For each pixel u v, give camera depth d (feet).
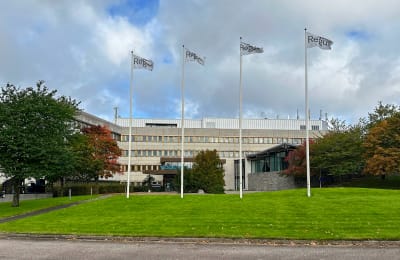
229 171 297.94
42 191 173.78
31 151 109.50
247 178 269.44
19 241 61.87
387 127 174.29
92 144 182.19
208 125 331.57
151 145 295.89
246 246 55.47
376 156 169.17
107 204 103.60
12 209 108.17
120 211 92.58
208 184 183.73
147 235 63.10
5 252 50.65
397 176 209.15
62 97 124.77
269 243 57.93
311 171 200.75
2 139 108.17
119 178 286.87
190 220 75.56
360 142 191.31
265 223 70.38
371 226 66.13
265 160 246.88
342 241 57.41
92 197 151.33
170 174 251.19
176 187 192.65
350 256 46.73
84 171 179.52
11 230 70.90
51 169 113.50
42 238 64.95
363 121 214.69
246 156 271.49
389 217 73.15
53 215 90.02
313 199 96.78
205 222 73.00
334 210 80.69
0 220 87.97
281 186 221.25
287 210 82.12
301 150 201.67
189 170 190.80
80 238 64.18
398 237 58.39
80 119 229.04
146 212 88.79
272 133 305.94
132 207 97.45
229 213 81.51
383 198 96.58
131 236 62.95
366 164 184.75
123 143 292.61
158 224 72.84
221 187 185.47
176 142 297.74
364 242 56.95
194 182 184.14
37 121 113.80
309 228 65.67
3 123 111.04
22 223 79.36
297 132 308.40
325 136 205.46
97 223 76.28
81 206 102.37
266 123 337.11
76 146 164.66
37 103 114.93
